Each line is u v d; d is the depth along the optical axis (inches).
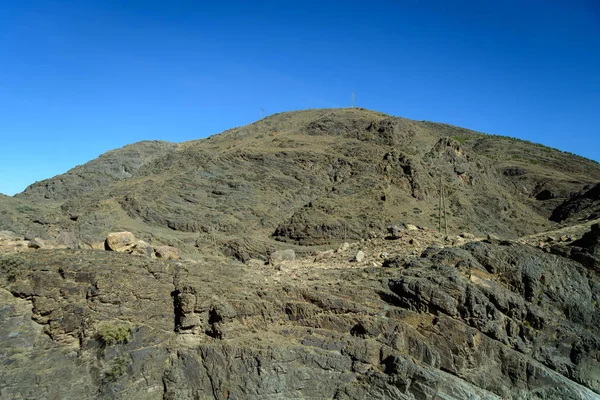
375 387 487.8
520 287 604.7
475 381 515.5
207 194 2359.7
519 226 2421.3
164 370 497.0
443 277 568.7
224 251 1729.8
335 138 3218.5
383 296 562.9
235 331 515.5
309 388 492.4
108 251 565.3
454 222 2236.7
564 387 531.8
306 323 540.4
